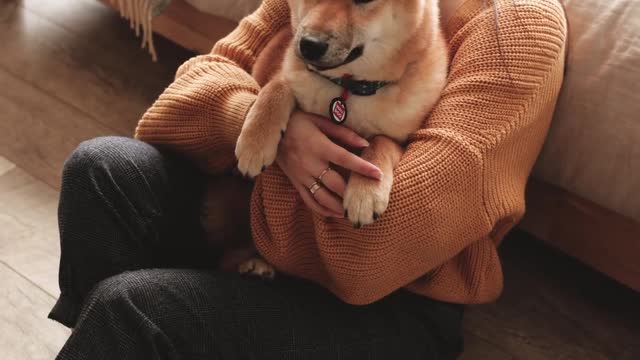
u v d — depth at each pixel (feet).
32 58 7.07
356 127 3.97
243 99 4.04
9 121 6.43
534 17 3.84
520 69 3.72
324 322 3.76
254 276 4.27
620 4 4.27
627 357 4.97
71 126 6.43
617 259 4.75
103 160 3.84
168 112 4.11
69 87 6.79
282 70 4.10
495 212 3.76
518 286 5.36
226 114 4.02
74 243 3.85
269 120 3.73
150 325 3.42
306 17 3.66
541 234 5.06
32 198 5.81
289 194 3.75
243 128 3.75
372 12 3.67
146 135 4.22
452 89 3.83
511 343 5.03
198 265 4.45
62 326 4.94
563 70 4.13
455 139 3.59
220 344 3.55
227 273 3.79
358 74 3.83
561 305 5.26
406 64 3.90
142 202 3.90
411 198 3.49
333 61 3.60
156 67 7.07
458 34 4.13
